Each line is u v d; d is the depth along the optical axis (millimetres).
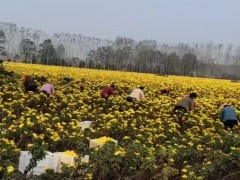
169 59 90875
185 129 14023
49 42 87250
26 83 19484
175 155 9125
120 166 7805
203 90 30078
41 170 8000
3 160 7305
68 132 10625
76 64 83375
